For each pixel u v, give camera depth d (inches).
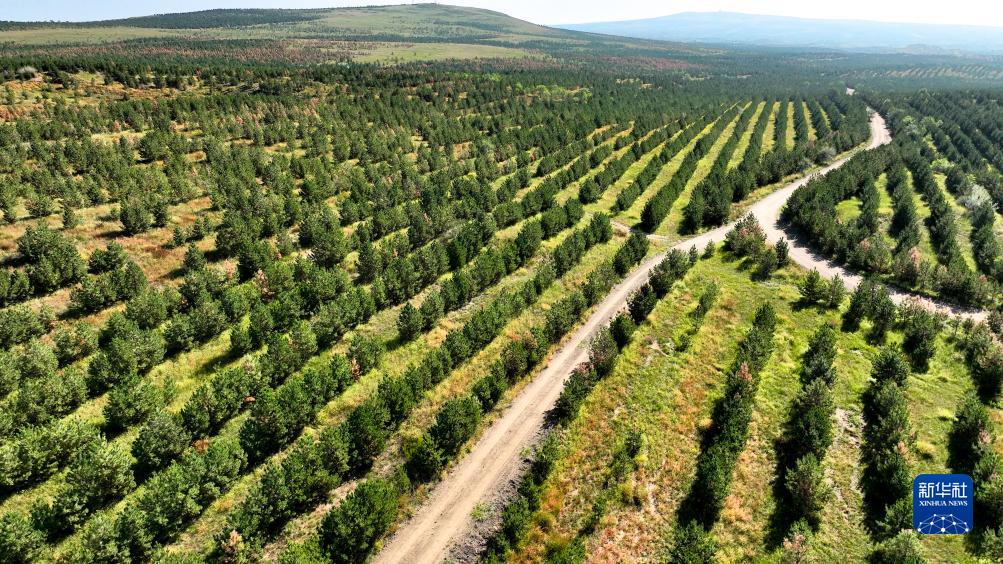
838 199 2987.2
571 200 2701.8
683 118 5457.7
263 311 1521.9
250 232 2031.3
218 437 1187.3
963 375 1482.5
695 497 1105.4
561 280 2074.3
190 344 1443.2
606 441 1259.2
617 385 1455.5
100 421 1176.8
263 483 995.9
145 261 1802.4
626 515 1069.8
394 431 1270.9
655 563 980.6
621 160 3663.9
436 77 6215.6
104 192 2268.7
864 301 1764.3
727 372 1525.6
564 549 967.0
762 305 1889.8
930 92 6958.7
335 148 3228.3
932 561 938.1
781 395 1406.3
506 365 1459.2
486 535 1035.9
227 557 914.1
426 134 3969.0
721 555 982.4
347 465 1121.4
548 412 1362.0
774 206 3095.5
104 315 1518.2
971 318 1827.0
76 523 929.5
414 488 1130.7
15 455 978.1
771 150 4269.2
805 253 2420.0
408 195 2731.3
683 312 1872.5
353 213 2373.3
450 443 1188.5
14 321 1334.9
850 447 1227.9
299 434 1232.2
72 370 1223.5
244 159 2812.5
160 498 934.4
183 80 4825.3
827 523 1039.6
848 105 6112.2
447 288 1796.3
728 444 1181.1
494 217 2486.5
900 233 2454.5
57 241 1686.8
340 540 930.7
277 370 1374.3
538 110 5196.9
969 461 1154.0
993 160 4028.1
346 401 1346.0
